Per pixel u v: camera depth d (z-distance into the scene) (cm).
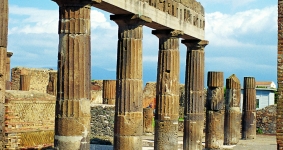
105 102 6762
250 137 6438
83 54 3003
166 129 4225
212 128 5275
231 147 5538
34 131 3988
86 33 3017
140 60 3694
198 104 4728
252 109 6456
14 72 7938
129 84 3647
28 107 3972
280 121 2614
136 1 3638
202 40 4759
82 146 3008
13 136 3831
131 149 3641
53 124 4159
